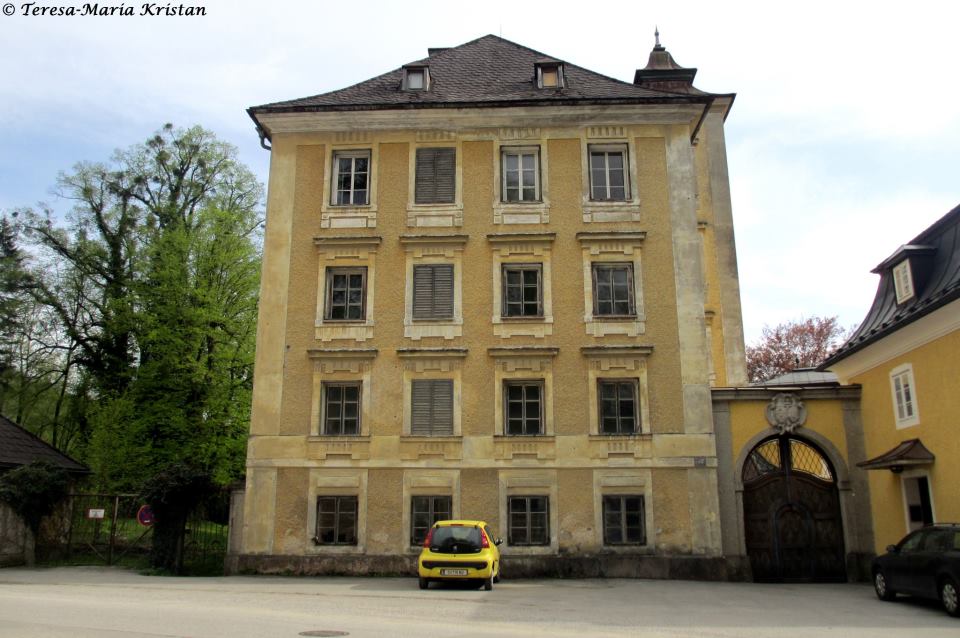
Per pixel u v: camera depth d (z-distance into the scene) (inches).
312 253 908.0
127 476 1150.3
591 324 876.0
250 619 433.1
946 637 415.5
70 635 362.0
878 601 606.2
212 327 1221.7
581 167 921.5
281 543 831.7
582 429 848.3
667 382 858.1
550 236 894.4
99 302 1323.8
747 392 852.0
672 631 422.9
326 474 847.1
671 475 833.5
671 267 890.1
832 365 903.7
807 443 858.8
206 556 905.5
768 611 534.0
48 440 1525.6
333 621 430.9
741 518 825.5
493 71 1030.4
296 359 878.4
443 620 448.1
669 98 918.4
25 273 1310.3
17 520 877.8
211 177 1417.3
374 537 828.6
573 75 1016.9
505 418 860.6
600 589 687.1
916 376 725.3
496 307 883.4
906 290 759.7
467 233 906.1
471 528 675.4
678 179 914.7
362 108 920.9
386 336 880.3
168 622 413.7
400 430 853.8
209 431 1168.8
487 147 930.7
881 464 730.2
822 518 830.5
